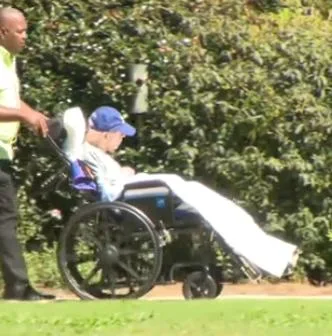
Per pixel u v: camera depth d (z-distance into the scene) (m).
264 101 39.38
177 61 39.50
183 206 33.19
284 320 26.59
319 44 39.88
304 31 40.31
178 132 39.84
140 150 39.94
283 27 40.38
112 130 35.38
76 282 33.62
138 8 39.97
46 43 39.81
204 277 33.53
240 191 39.72
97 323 26.06
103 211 32.81
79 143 33.94
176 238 33.53
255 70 39.47
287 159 39.34
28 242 39.59
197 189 33.25
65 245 33.44
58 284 38.00
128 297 33.06
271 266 32.28
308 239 39.50
